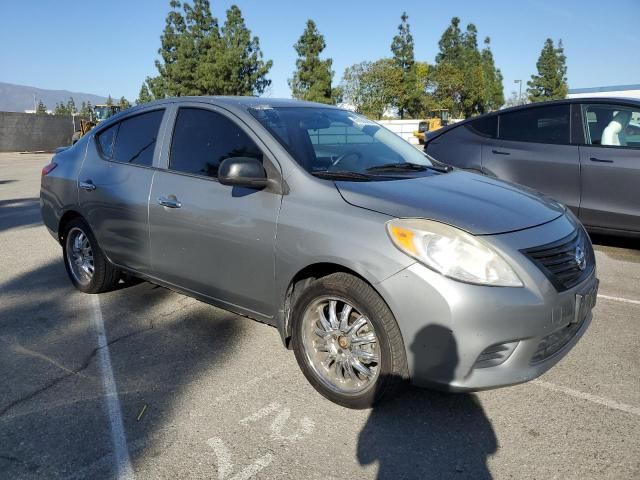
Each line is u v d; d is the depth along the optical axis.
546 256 2.82
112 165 4.43
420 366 2.71
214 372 3.47
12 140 33.25
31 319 4.36
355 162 3.59
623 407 3.04
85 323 4.27
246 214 3.34
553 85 70.69
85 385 3.32
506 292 2.62
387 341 2.77
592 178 6.04
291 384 3.31
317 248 2.98
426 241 2.69
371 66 56.38
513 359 2.70
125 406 3.08
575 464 2.56
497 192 3.38
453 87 60.50
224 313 4.45
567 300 2.80
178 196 3.76
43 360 3.65
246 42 40.97
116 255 4.40
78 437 2.79
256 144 3.46
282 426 2.88
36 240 7.16
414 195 3.07
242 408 3.05
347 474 2.51
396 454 2.65
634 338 3.95
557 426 2.87
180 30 41.50
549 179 6.32
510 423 2.89
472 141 6.94
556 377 3.38
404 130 40.78
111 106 37.66
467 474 2.50
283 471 2.53
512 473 2.51
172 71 40.94
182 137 3.96
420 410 3.02
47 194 5.07
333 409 3.04
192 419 2.95
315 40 42.72
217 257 3.54
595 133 6.12
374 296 2.81
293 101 4.20
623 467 2.53
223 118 3.74
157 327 4.18
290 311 3.25
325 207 3.04
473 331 2.60
